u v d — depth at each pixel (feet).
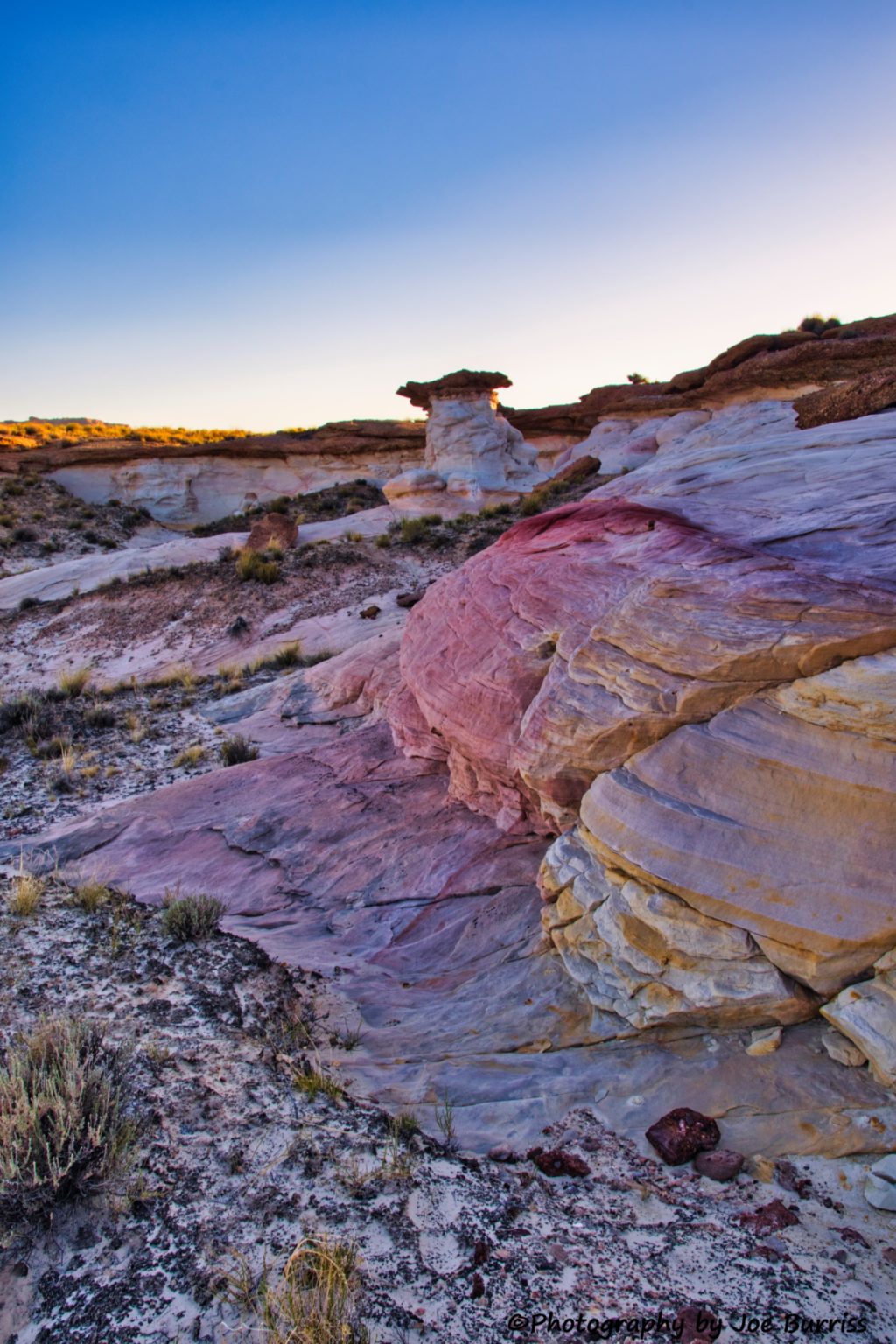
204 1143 12.60
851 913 12.60
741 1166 11.57
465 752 23.53
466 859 22.43
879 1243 10.06
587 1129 12.75
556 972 16.78
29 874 24.94
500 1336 8.99
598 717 16.24
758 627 14.47
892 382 30.32
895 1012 12.21
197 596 72.74
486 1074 14.35
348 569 75.05
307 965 19.13
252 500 147.54
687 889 13.75
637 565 19.07
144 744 41.86
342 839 25.32
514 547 26.37
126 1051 14.83
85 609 76.02
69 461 146.30
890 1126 11.65
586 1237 10.57
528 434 153.17
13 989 17.87
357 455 145.79
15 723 46.34
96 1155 11.75
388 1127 13.12
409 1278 9.89
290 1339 8.80
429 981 18.13
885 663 12.93
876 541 15.75
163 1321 9.34
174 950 20.02
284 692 45.65
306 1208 11.17
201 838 27.32
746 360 96.68
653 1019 14.19
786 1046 13.25
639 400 109.91
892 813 12.65
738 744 14.23
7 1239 10.56
